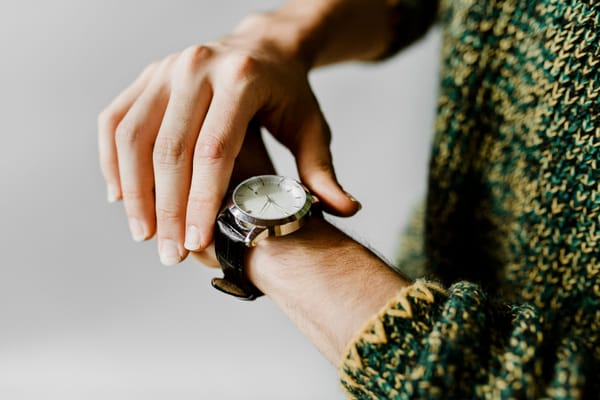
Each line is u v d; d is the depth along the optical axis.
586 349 0.27
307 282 0.32
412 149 0.63
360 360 0.28
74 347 0.57
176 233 0.35
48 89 0.52
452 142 0.38
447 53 0.38
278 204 0.34
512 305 0.30
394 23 0.46
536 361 0.26
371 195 0.65
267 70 0.36
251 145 0.38
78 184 0.54
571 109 0.33
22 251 0.55
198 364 0.59
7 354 0.57
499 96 0.36
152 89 0.37
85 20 0.51
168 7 0.52
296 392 0.60
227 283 0.35
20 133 0.52
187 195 0.35
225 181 0.34
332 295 0.31
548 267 0.35
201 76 0.36
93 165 0.54
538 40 0.34
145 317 0.58
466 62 0.36
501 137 0.37
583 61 0.32
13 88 0.51
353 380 0.28
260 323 0.60
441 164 0.39
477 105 0.37
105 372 0.58
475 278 0.41
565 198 0.33
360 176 0.64
